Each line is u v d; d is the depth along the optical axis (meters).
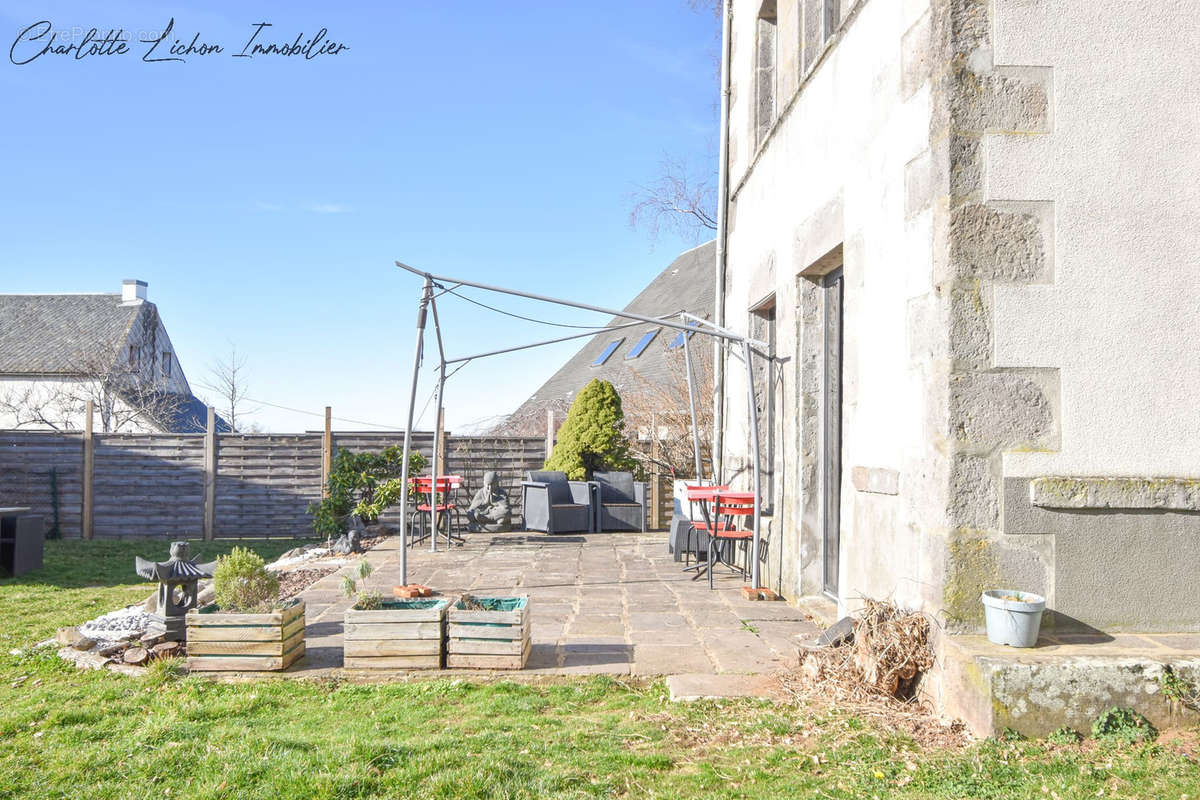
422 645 4.96
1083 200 4.15
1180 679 3.73
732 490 8.99
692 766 3.58
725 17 10.41
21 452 13.70
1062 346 4.12
